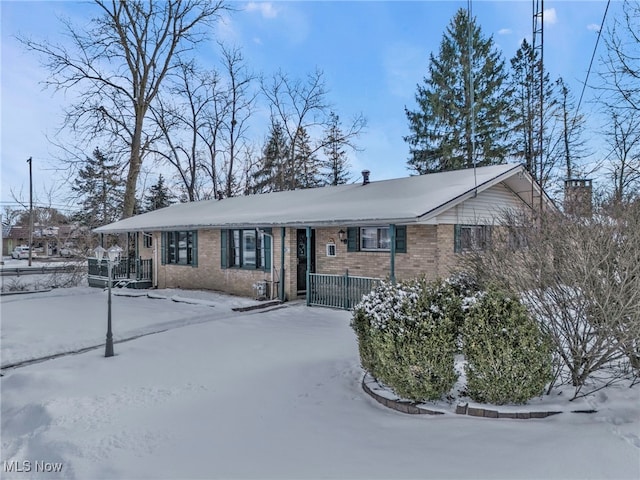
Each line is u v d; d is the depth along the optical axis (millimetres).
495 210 11484
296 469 3092
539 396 3955
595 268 3877
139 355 6965
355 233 12008
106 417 4430
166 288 16766
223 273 14484
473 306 4004
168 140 25484
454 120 26344
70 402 4871
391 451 3262
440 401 4113
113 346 7656
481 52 26000
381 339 4324
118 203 25781
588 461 2818
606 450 2934
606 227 4191
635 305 3676
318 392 4914
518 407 3725
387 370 4254
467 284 5578
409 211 8945
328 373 5621
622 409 3615
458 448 3193
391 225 9383
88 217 25203
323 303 11320
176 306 12117
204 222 13828
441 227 10195
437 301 4344
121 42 20688
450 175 12281
